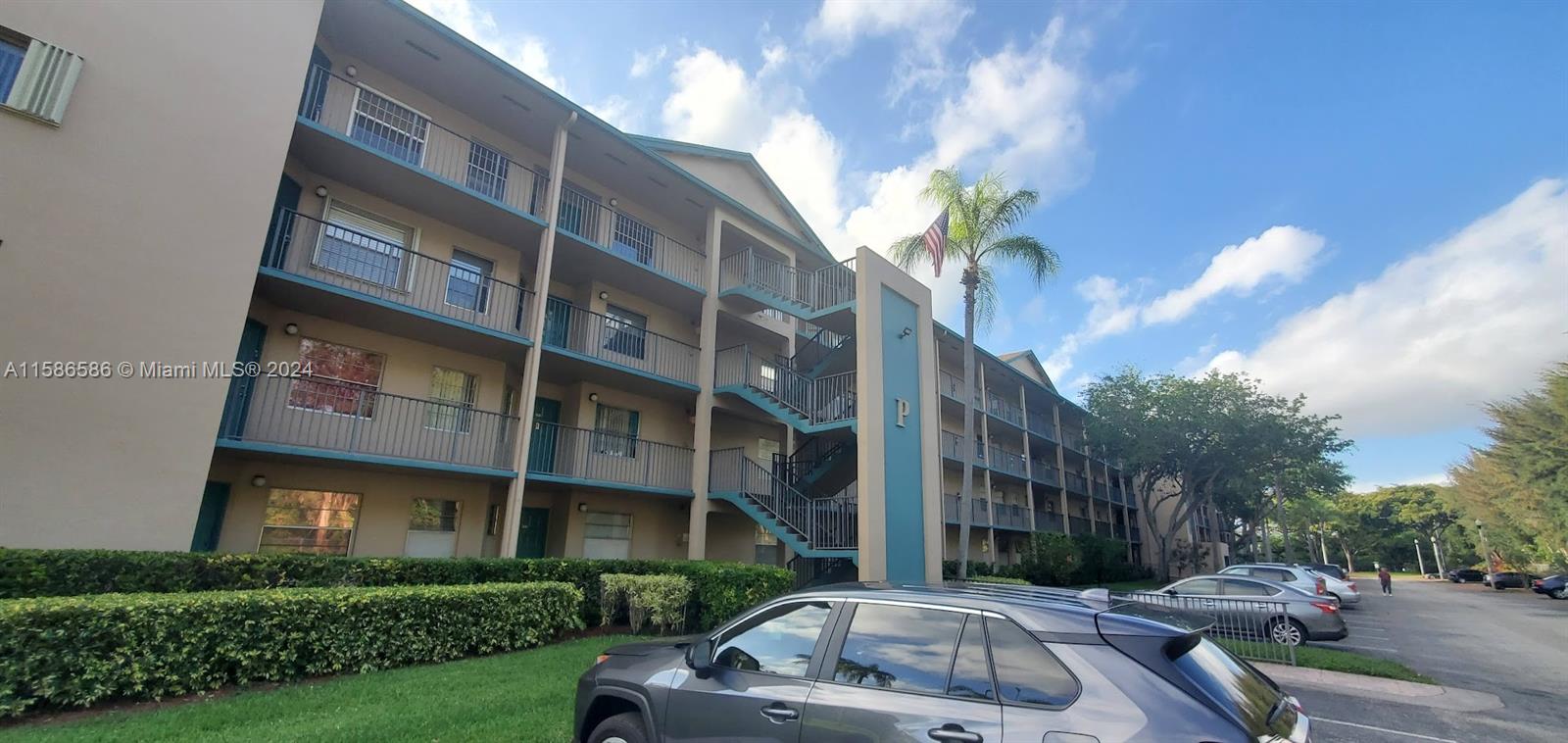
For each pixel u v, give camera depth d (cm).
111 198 857
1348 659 1113
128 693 613
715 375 1809
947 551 2755
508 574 1145
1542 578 3475
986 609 333
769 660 383
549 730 568
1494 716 795
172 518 856
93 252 838
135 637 627
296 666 731
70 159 833
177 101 927
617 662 460
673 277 1655
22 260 790
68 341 809
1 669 556
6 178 789
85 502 801
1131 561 4366
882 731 313
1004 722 288
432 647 852
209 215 932
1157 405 3162
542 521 1531
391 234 1300
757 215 1920
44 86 821
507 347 1349
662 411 1756
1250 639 1209
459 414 1334
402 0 1173
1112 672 284
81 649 596
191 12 955
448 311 1328
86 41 862
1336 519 7594
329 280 1170
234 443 969
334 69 1249
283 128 1023
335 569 967
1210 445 3073
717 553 1783
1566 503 2991
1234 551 4766
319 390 1166
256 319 1097
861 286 1608
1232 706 271
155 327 871
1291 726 289
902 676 331
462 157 1409
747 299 1803
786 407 1666
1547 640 1547
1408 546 7800
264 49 1020
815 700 344
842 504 1554
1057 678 292
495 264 1452
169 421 869
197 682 657
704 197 1798
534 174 1528
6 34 818
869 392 1539
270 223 1010
